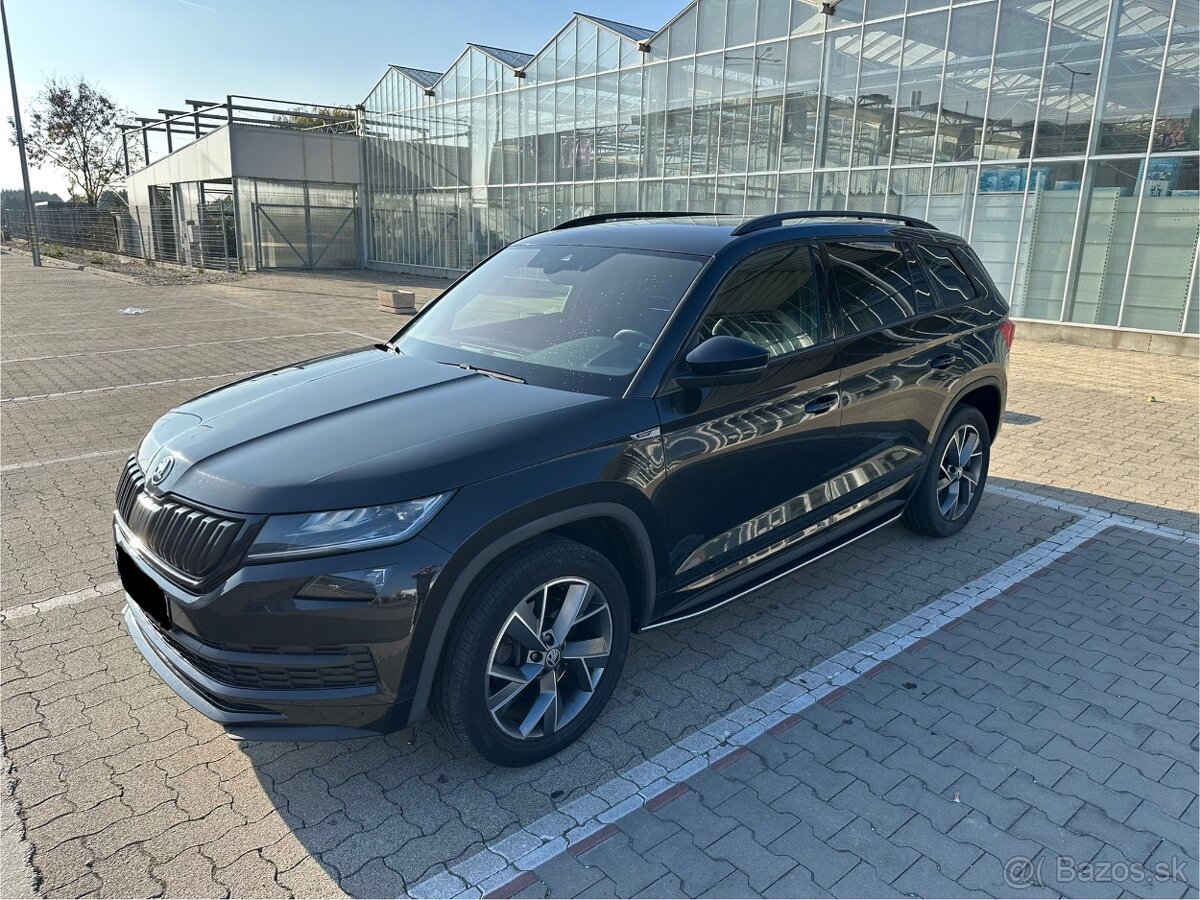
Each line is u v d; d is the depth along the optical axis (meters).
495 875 2.43
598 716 3.09
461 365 3.46
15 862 2.47
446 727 2.72
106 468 6.33
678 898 2.34
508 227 25.44
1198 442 7.21
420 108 28.36
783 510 3.61
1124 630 3.88
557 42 22.44
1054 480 6.12
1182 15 11.56
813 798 2.75
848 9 15.78
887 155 15.60
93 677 3.50
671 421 3.05
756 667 3.57
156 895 2.35
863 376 3.88
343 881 2.41
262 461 2.66
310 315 16.88
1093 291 13.13
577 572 2.84
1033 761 2.93
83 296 20.48
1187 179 11.87
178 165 33.28
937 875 2.42
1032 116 13.45
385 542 2.45
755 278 3.56
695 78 19.03
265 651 2.46
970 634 3.85
